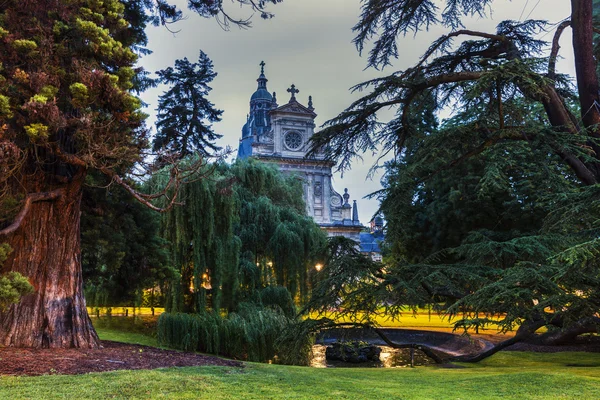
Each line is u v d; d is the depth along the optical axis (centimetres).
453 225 2702
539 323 1320
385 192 1471
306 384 811
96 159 1030
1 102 812
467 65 1587
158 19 1597
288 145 6372
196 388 706
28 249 1142
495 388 814
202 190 1780
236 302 1877
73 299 1177
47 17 1030
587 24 1361
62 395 634
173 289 1742
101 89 951
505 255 1498
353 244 1468
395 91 1479
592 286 1120
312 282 2123
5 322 1103
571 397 731
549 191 1320
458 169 2455
